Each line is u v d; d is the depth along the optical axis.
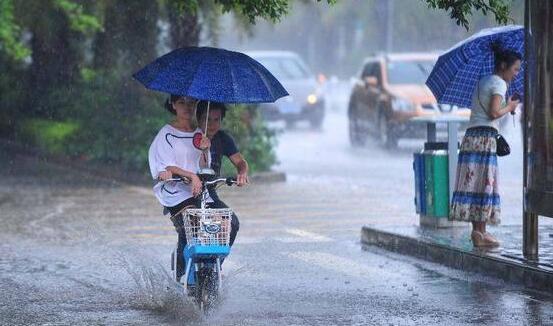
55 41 65.38
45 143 63.69
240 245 34.00
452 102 31.83
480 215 29.64
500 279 27.48
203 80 22.12
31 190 50.56
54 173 58.06
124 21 60.06
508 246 29.98
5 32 64.00
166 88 22.19
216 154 23.16
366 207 43.88
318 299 25.19
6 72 69.50
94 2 61.50
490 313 23.42
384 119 66.56
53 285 27.14
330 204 45.06
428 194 33.91
